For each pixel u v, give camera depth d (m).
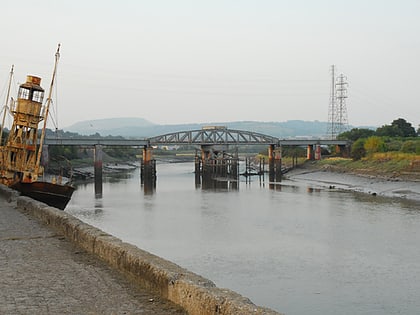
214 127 144.75
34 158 49.38
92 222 51.84
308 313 23.06
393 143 142.75
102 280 12.40
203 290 9.40
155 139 132.50
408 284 28.02
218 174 139.12
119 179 130.38
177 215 57.28
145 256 12.38
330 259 34.09
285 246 38.50
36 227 21.36
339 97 196.00
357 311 23.42
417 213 58.34
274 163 140.88
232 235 43.53
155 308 10.13
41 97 49.69
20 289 11.64
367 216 55.78
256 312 8.09
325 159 147.00
